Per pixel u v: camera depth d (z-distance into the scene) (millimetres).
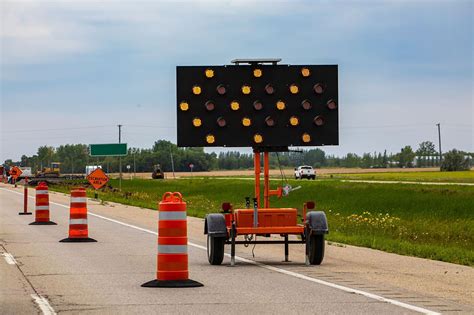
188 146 23438
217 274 20125
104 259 23625
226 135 23609
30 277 19406
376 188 70812
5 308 14852
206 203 64875
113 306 15062
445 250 26438
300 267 21781
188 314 14188
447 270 21141
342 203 60969
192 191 91812
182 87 23484
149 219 43531
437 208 52562
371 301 15617
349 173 191625
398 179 113125
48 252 25641
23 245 28125
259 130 23703
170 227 17750
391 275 19953
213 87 23578
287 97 23859
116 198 70875
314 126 23938
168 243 17734
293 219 22516
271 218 22375
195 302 15508
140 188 102750
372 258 24344
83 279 19031
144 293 16719
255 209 22281
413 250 26422
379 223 41031
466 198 55719
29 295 16484
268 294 16578
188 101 23484
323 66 24047
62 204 60375
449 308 14812
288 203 65062
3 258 23766
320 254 22094
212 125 23547
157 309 14711
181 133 23438
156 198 74188
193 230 35375
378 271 20828
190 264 22578
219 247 22156
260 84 23766
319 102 23984
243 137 23688
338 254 25578
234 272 20547
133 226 38062
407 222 43688
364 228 38719
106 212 50500
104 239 30812
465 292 17000
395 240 31469
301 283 18328
